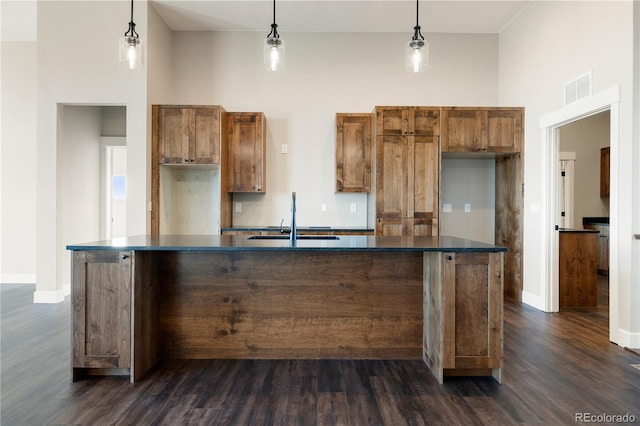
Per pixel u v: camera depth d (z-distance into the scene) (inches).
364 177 174.4
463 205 191.8
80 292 86.7
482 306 86.7
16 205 196.5
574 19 132.9
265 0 159.3
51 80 158.6
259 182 174.9
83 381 86.9
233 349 101.3
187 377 89.4
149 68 161.3
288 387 84.5
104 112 197.6
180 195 186.5
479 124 164.1
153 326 97.0
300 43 189.0
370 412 74.2
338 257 100.7
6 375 90.0
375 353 101.3
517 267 168.2
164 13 170.7
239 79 188.7
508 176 176.7
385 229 163.2
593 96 122.8
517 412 74.4
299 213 189.3
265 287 100.9
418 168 163.5
